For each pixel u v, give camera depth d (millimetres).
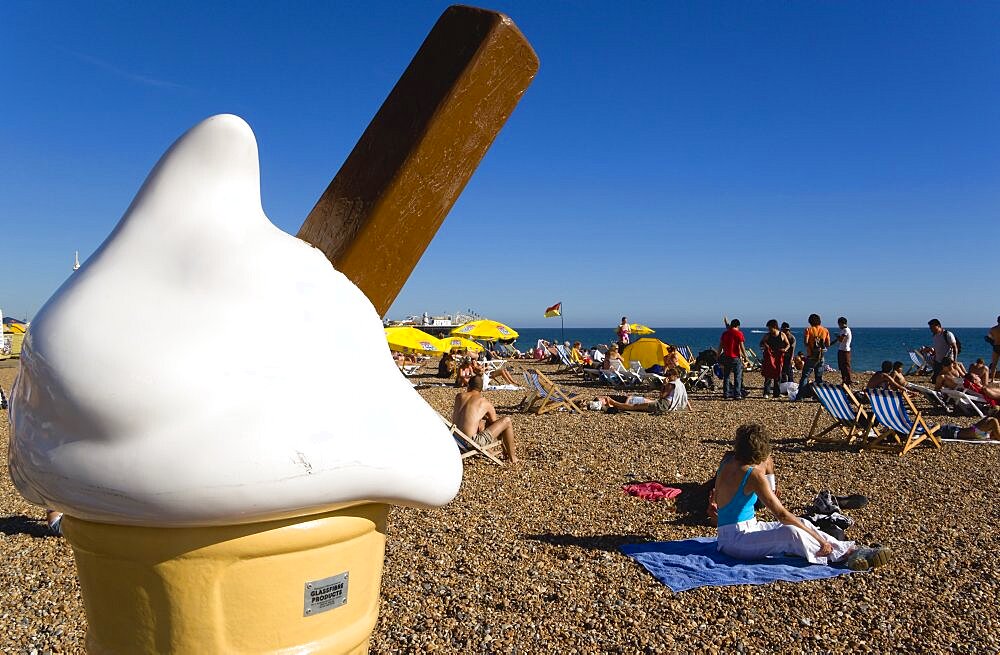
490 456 8258
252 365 1042
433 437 1193
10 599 4180
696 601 4340
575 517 6211
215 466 980
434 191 1402
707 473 8016
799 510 6508
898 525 5949
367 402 1114
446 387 18031
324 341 1116
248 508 998
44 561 4801
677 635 3889
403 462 1111
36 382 1052
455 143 1386
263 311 1079
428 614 4078
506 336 30234
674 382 13000
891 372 13273
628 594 4438
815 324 14992
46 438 1052
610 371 18188
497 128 1436
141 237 1101
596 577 4730
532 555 5148
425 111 1354
